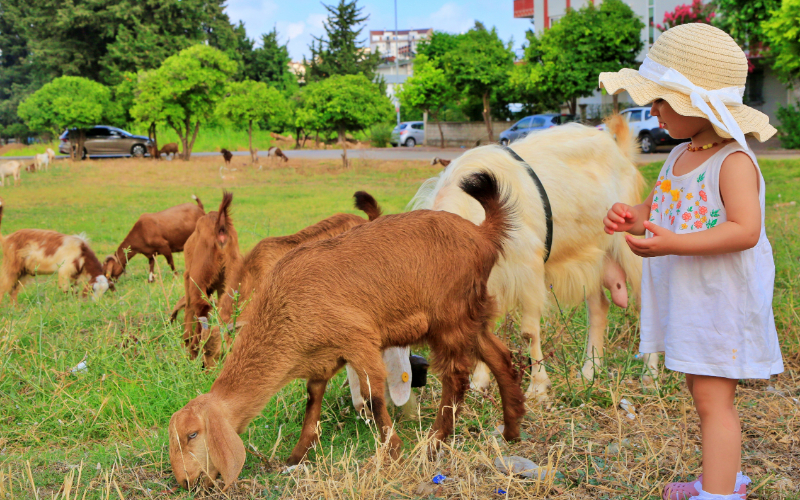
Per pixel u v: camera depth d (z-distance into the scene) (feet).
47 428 14.76
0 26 197.16
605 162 17.84
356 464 11.80
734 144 9.14
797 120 77.15
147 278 31.42
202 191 68.59
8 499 11.39
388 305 12.00
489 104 117.39
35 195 66.49
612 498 10.69
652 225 8.95
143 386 15.88
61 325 21.25
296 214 48.24
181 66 108.88
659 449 12.37
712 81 9.18
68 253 27.20
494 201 13.14
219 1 203.51
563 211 16.39
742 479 10.09
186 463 11.31
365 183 73.82
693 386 9.65
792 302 18.76
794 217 33.06
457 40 136.26
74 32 174.70
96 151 120.47
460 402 12.88
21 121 188.96
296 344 11.78
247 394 11.82
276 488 11.74
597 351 17.26
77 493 11.44
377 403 12.02
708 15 81.41
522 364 15.25
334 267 11.98
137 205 57.98
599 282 17.63
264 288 12.30
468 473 11.18
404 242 12.30
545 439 13.20
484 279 12.86
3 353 17.60
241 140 170.50
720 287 9.14
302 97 96.63
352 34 219.61
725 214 9.10
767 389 15.11
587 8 92.58
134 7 168.35
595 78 91.30
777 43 63.82
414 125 148.36
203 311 20.12
